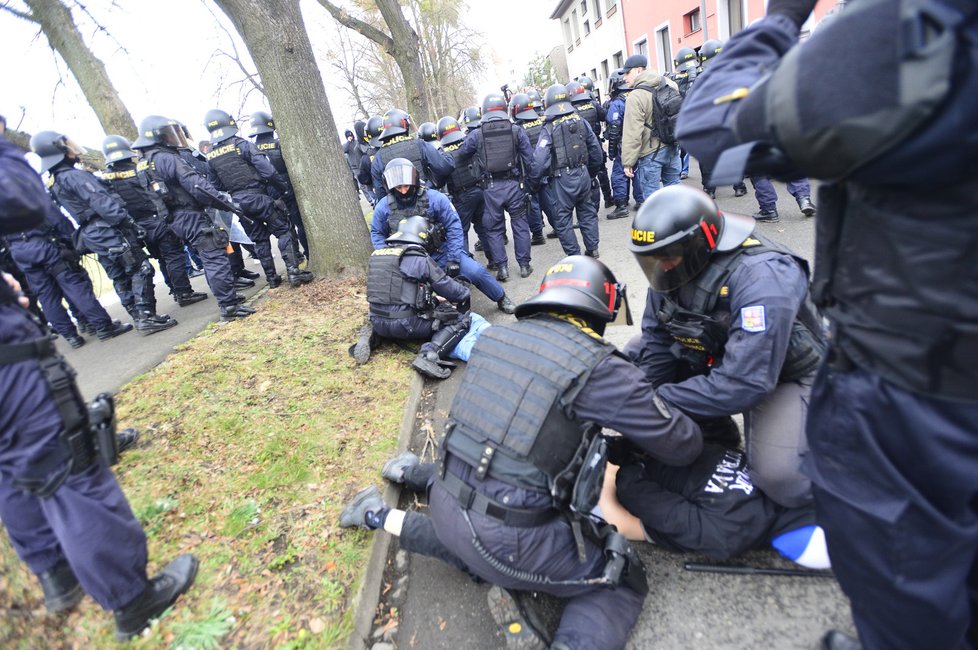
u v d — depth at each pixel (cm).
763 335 173
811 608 180
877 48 81
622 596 176
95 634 182
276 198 586
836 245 111
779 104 95
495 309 482
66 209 446
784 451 183
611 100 712
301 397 333
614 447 215
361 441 288
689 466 200
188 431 298
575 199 519
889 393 102
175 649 178
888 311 98
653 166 632
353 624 189
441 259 442
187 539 223
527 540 163
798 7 124
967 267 87
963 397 94
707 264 189
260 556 215
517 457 160
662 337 234
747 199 675
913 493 103
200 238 448
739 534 188
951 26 74
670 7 1827
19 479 158
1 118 167
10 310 157
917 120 79
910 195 91
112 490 175
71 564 168
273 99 515
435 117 2211
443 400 346
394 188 413
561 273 184
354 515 221
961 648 123
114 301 781
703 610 186
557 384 161
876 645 124
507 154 507
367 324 429
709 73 128
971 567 116
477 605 202
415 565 225
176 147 444
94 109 697
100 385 370
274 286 571
